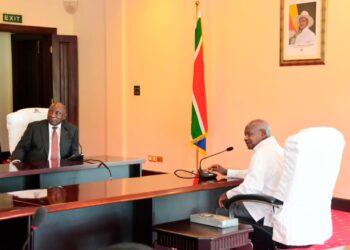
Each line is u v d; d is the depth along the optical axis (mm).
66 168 4398
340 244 4531
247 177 3553
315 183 3305
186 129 7230
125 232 3268
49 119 5074
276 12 6184
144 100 7840
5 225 2684
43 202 2719
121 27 8086
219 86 6750
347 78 5625
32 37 9203
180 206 3490
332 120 5758
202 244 2713
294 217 3283
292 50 6051
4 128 10172
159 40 7574
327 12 5762
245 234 2891
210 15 6797
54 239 2916
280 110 6188
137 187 3270
